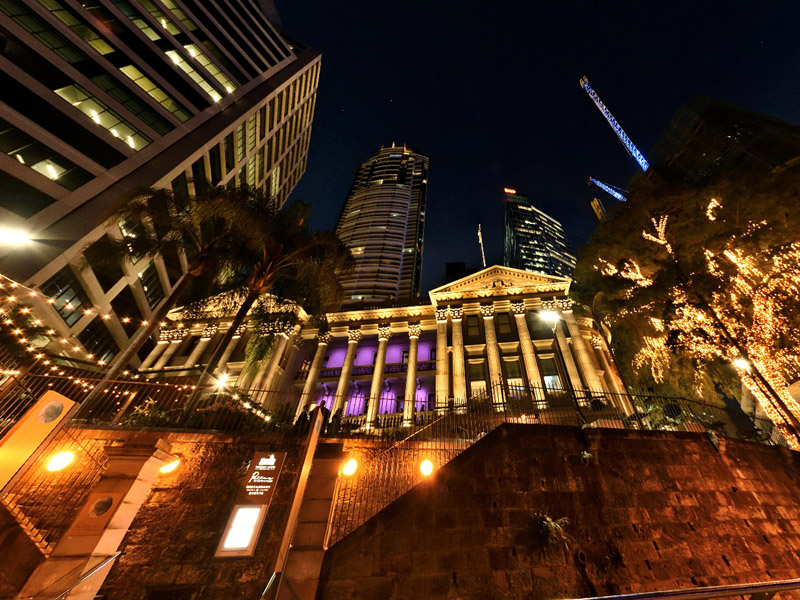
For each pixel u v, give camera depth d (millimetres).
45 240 21531
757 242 19375
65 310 24156
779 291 18984
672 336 21594
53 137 23141
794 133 25000
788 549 9156
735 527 9188
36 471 8375
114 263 17312
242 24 42312
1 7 22219
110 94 27016
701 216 21625
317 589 6879
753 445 11250
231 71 38812
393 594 6992
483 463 8953
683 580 7926
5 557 7137
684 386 23391
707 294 20844
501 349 32156
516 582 7379
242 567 7395
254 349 22375
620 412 15023
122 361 14125
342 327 37438
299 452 9227
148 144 28359
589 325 32812
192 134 32250
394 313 37125
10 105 21672
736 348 19406
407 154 105562
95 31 27406
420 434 11812
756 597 3471
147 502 8211
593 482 9070
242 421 10898
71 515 8039
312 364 34719
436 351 33375
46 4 24703
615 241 25953
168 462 8180
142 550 7570
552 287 34594
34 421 7336
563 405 13414
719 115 32281
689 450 10344
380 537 7645
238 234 17922
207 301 20094
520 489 8672
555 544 7895
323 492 7992
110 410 11867
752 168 26922
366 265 70688
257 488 8203
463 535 7828
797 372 18000
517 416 11844
